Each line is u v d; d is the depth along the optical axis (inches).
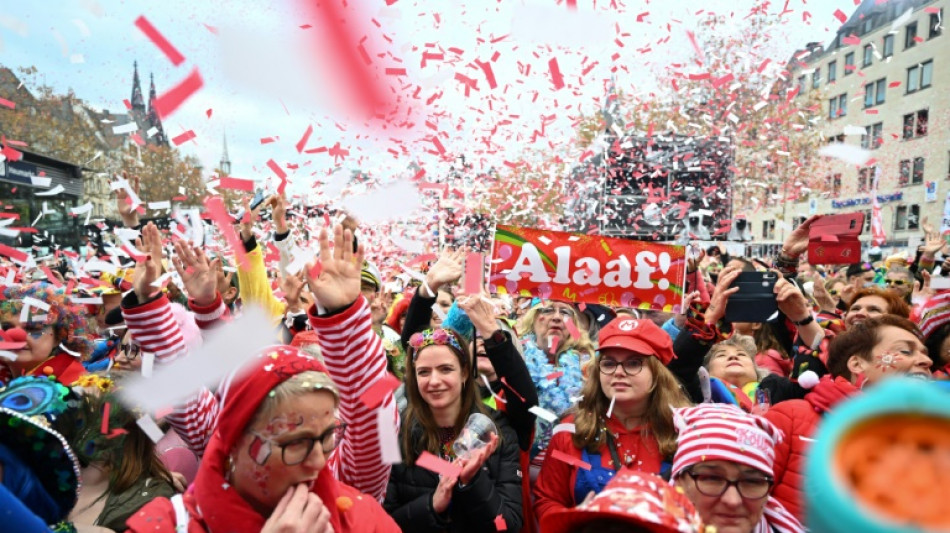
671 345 108.8
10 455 62.9
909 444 20.5
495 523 94.8
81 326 123.0
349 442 83.0
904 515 19.4
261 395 62.1
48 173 312.3
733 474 75.5
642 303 136.4
